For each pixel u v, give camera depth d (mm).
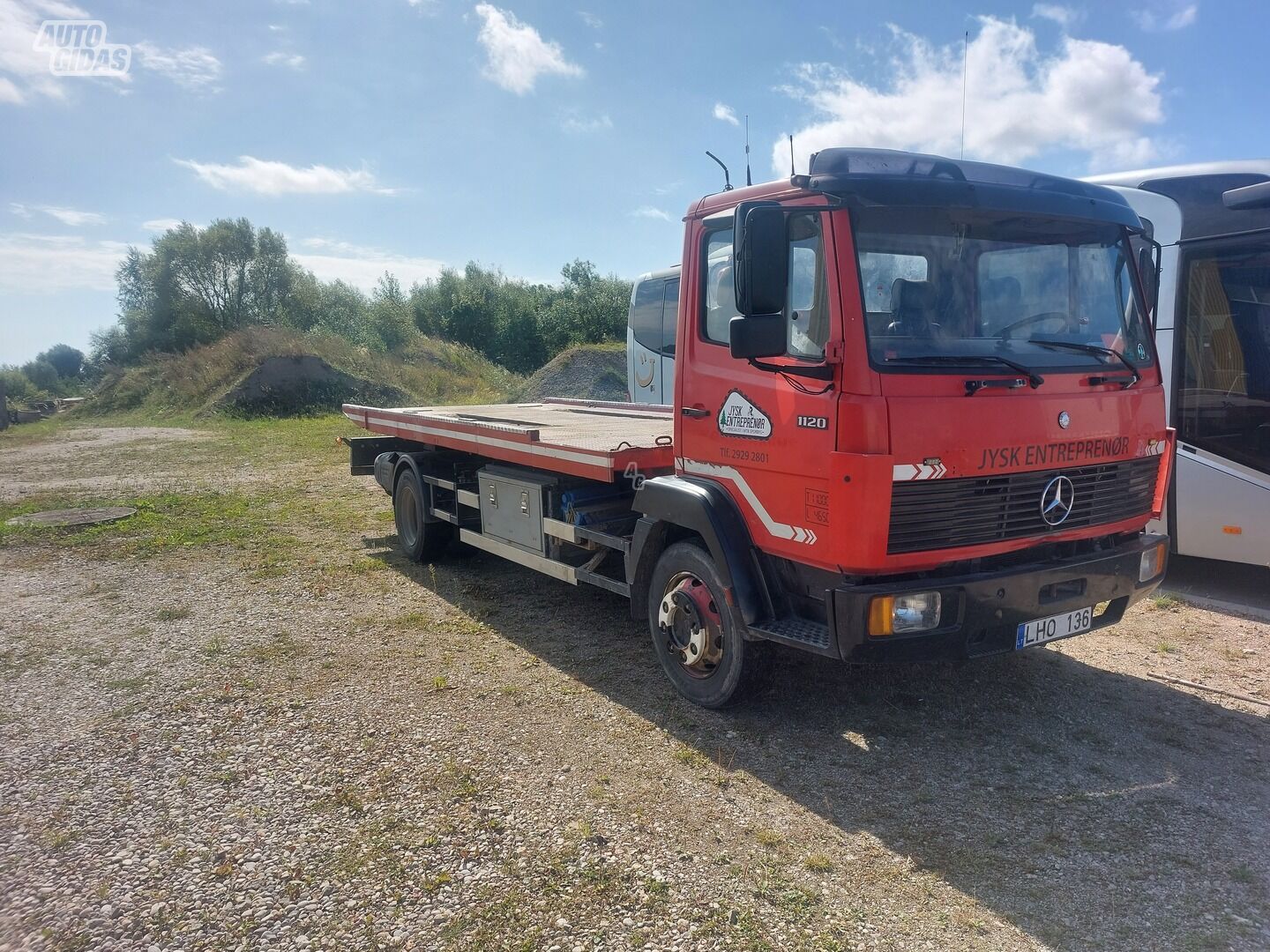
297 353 25719
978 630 3838
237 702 4840
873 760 4121
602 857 3334
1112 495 4305
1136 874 3203
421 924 2957
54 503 11039
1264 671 5211
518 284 45500
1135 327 4531
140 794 3846
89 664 5449
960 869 3256
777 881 3186
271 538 9055
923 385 3695
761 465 4133
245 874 3248
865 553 3623
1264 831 3488
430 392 27969
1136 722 4516
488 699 4859
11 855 3400
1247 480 6398
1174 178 6828
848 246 3701
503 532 6457
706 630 4566
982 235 4047
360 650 5672
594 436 6000
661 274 11836
